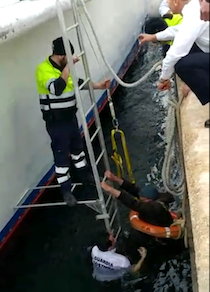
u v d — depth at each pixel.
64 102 4.58
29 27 4.75
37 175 5.54
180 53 3.31
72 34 6.25
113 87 8.69
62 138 4.69
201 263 2.65
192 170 2.92
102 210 4.82
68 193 4.82
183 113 3.60
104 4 7.64
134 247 5.10
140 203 4.85
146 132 7.68
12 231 5.13
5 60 4.71
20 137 5.11
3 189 4.86
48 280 4.88
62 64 4.49
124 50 9.37
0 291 4.79
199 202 2.73
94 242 5.27
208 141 3.06
